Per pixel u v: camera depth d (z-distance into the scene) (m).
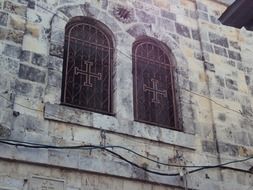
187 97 13.23
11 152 9.89
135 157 11.35
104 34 13.16
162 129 12.13
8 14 11.52
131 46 13.17
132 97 12.28
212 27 15.18
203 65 14.19
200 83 13.77
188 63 13.93
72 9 12.74
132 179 11.00
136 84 12.85
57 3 12.61
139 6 14.05
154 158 11.60
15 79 10.73
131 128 11.67
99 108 11.95
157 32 13.91
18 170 9.86
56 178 10.18
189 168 11.93
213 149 12.67
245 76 14.81
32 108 10.71
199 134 12.74
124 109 11.95
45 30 11.98
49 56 11.63
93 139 11.03
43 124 10.63
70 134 10.83
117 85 12.28
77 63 12.33
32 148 10.17
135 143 11.55
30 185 9.83
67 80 11.92
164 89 13.29
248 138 13.42
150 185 11.20
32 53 11.45
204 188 11.80
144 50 13.56
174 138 12.16
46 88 11.13
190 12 15.17
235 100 14.00
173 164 11.77
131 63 12.86
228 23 10.13
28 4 12.15
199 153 12.34
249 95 14.45
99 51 12.83
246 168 12.75
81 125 11.04
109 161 10.93
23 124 10.41
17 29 11.42
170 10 14.69
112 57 12.91
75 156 10.59
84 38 12.80
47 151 10.31
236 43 15.40
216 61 14.48
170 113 13.00
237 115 13.71
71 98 11.71
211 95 13.63
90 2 13.18
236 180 12.40
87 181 10.51
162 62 13.70
